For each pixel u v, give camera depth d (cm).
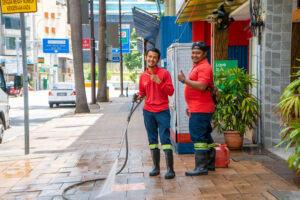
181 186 431
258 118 699
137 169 528
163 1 2319
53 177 502
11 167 577
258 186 421
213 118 661
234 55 1067
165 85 461
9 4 678
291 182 434
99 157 636
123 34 4000
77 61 1591
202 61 472
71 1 1545
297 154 397
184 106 621
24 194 427
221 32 1027
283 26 670
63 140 873
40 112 1819
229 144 651
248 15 984
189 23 1230
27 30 5438
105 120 1308
